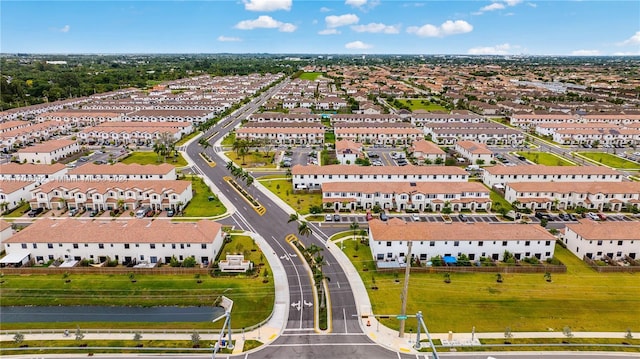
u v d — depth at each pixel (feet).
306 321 275.80
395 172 515.50
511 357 244.42
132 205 457.27
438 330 267.39
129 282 319.06
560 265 341.82
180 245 342.03
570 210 469.57
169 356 243.81
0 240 361.51
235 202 479.00
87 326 270.26
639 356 245.65
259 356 243.81
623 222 379.35
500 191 510.17
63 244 343.26
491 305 294.25
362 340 258.16
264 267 339.77
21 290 308.60
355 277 327.47
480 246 351.46
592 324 274.98
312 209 445.37
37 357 242.58
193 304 295.28
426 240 347.77
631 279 330.13
